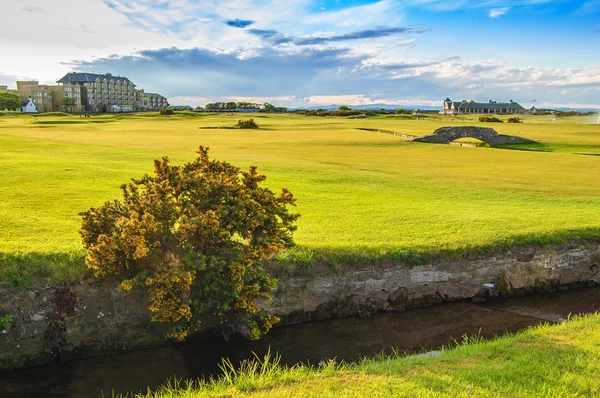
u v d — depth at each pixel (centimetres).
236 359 805
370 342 880
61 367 773
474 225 1303
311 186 1967
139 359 800
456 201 1738
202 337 862
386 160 3266
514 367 596
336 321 958
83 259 863
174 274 725
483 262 1100
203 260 754
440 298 1061
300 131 6219
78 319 802
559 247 1174
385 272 1017
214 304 793
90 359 797
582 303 1087
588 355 632
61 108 16500
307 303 956
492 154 3878
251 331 823
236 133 5541
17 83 17362
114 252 768
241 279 800
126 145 3575
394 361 666
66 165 2195
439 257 1070
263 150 3619
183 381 739
